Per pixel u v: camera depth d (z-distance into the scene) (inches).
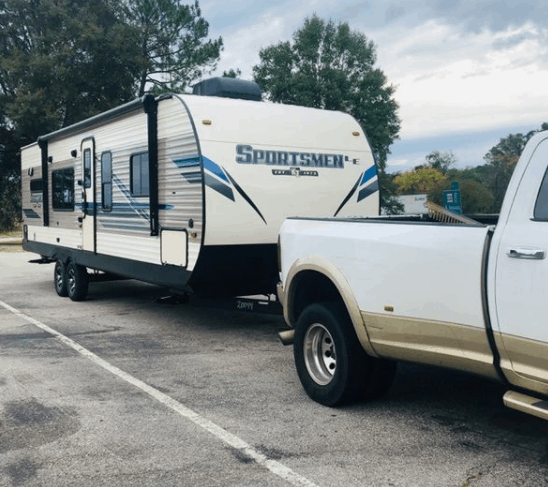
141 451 169.2
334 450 167.9
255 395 217.9
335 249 196.2
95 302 436.5
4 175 1204.5
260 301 291.3
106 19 1264.8
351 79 1768.0
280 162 306.2
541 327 138.9
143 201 336.5
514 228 146.9
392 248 176.2
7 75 1150.3
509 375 150.1
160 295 464.8
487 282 150.9
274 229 305.0
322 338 209.9
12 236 1551.4
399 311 175.0
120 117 358.9
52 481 151.6
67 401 212.8
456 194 587.2
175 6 1284.4
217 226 288.0
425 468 155.4
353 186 331.3
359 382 197.6
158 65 1295.5
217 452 167.8
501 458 161.0
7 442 176.7
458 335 159.9
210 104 298.8
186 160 295.4
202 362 265.0
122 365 260.7
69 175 439.2
